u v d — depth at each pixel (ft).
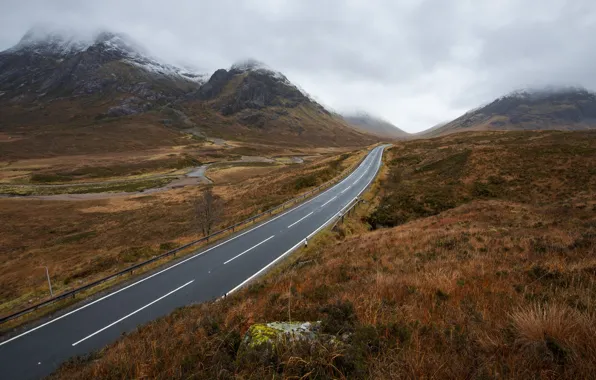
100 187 291.17
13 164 382.22
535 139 186.29
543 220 63.57
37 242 143.23
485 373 8.16
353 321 14.10
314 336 12.23
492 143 198.70
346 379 9.29
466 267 26.27
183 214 160.04
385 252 45.62
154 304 49.78
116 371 16.06
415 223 81.05
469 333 10.94
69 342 40.88
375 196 131.85
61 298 51.44
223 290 52.75
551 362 8.25
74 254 109.40
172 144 639.35
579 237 34.65
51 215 195.11
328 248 62.85
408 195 116.98
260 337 13.08
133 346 22.18
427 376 8.40
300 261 59.67
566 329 9.11
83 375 18.34
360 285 23.70
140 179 331.77
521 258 29.30
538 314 10.27
